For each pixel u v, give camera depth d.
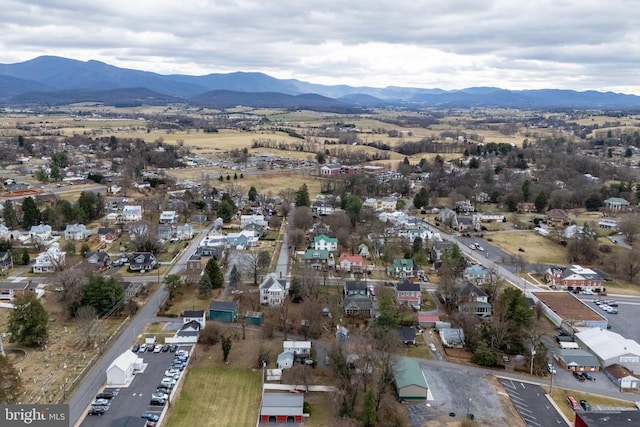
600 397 81.31
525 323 95.81
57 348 91.81
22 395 76.06
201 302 112.81
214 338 95.12
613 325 108.06
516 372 88.38
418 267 136.00
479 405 77.75
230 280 120.81
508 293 100.12
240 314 107.12
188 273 125.38
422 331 102.50
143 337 96.56
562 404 78.88
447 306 114.56
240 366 87.06
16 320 90.69
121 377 80.06
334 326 102.94
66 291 107.19
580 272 131.12
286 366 86.31
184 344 94.06
